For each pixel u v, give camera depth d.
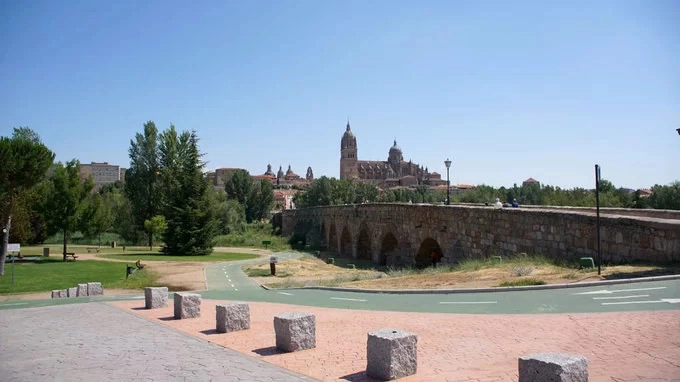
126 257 58.44
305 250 81.56
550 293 15.31
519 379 6.70
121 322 14.80
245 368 8.83
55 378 8.65
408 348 7.99
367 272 41.41
